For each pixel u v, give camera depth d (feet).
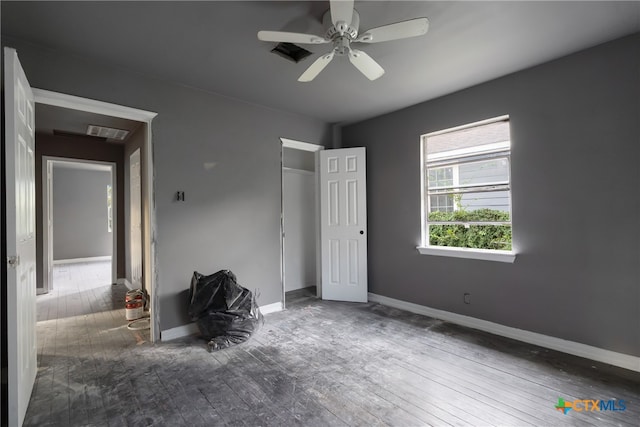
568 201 8.16
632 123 7.23
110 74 8.43
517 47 7.70
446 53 7.95
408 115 11.83
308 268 16.06
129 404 6.14
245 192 11.19
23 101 6.07
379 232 12.87
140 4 5.94
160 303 9.24
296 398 6.30
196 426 5.51
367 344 8.82
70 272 20.06
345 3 5.20
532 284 8.80
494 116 9.50
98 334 9.73
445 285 10.77
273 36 6.02
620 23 6.73
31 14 6.20
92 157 15.97
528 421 5.57
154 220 9.18
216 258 10.42
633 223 7.25
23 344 5.75
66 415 5.82
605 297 7.62
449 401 6.17
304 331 9.80
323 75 9.14
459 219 10.75
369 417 5.71
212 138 10.37
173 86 9.55
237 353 8.32
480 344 8.77
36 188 14.64
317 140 13.57
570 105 8.09
